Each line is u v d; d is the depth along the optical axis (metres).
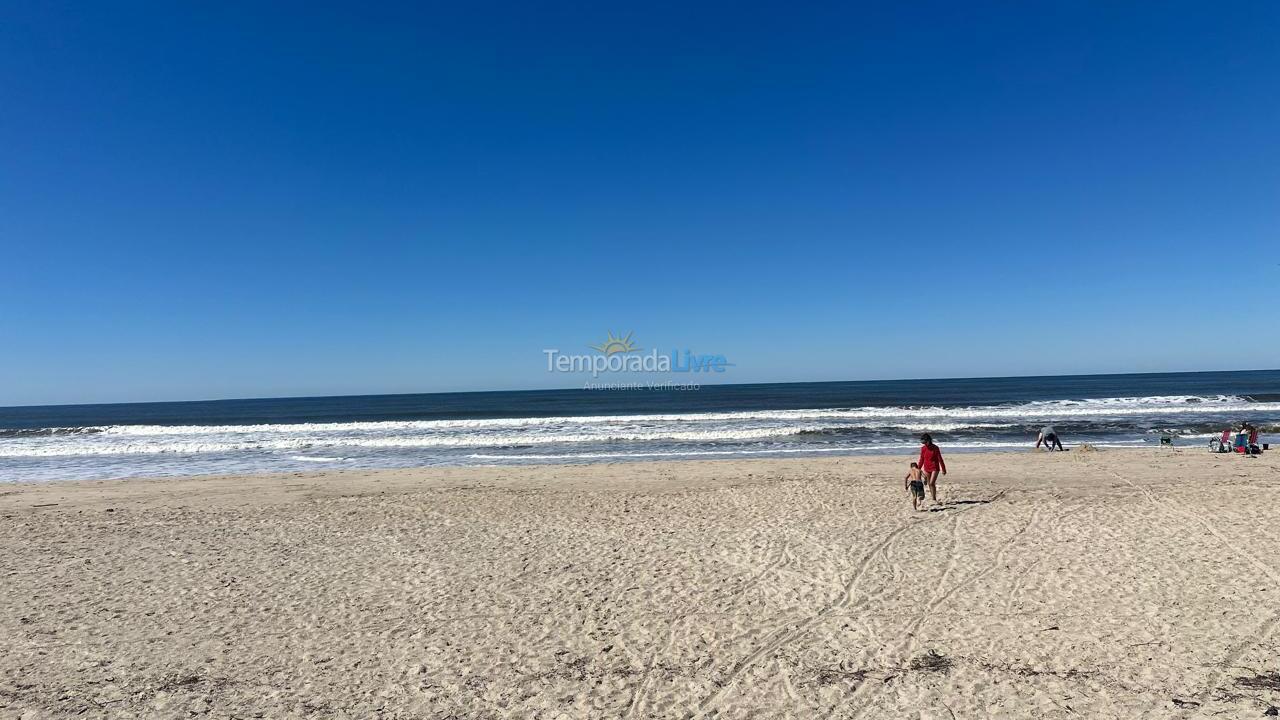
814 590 7.66
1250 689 5.02
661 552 9.54
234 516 12.80
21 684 5.79
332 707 5.30
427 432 30.94
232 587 8.41
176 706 5.36
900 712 4.93
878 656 5.88
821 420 32.81
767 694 5.29
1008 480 14.76
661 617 7.00
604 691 5.44
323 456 24.27
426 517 12.41
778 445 24.27
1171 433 25.25
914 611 6.90
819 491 13.80
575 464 20.73
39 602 7.95
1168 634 6.06
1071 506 11.74
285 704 5.36
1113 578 7.68
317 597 7.98
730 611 7.11
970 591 7.44
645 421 33.97
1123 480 14.41
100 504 14.39
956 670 5.55
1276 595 6.92
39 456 26.00
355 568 9.17
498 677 5.75
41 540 11.09
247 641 6.68
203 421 54.91
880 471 16.70
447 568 9.05
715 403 60.44
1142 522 10.37
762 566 8.66
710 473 17.20
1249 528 9.70
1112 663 5.54
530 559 9.40
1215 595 6.99
